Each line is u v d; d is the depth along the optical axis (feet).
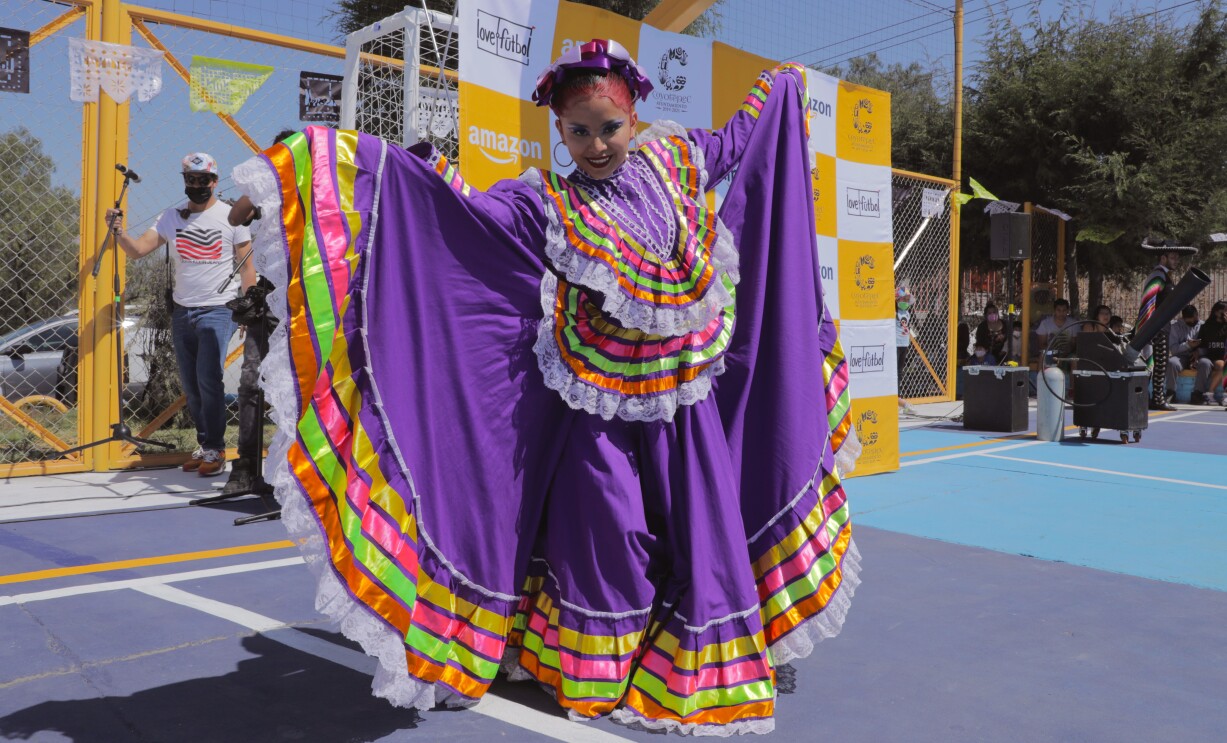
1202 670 9.41
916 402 38.17
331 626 10.20
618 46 8.17
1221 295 60.08
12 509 15.88
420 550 7.86
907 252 37.42
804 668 9.41
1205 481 20.97
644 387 8.14
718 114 17.15
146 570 12.35
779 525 9.13
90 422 19.44
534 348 8.24
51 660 9.05
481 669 8.16
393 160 7.75
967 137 52.11
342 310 7.50
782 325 9.42
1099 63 48.57
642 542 8.25
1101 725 8.05
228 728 7.64
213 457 19.06
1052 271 48.73
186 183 17.80
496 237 8.17
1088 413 27.89
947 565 13.48
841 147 19.99
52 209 18.99
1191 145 47.52
